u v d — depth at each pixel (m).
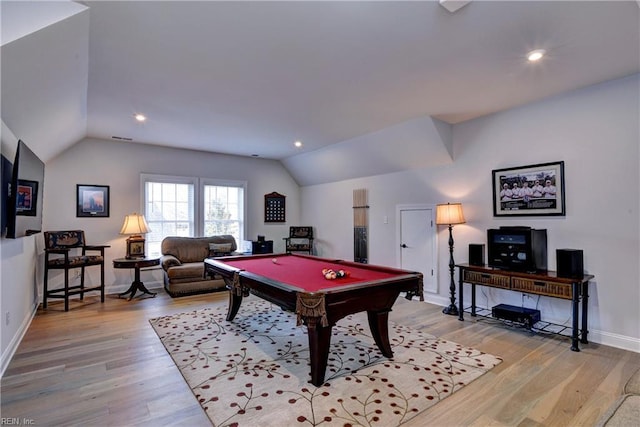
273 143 5.68
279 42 2.44
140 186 5.71
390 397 2.27
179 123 4.49
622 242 3.13
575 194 3.44
